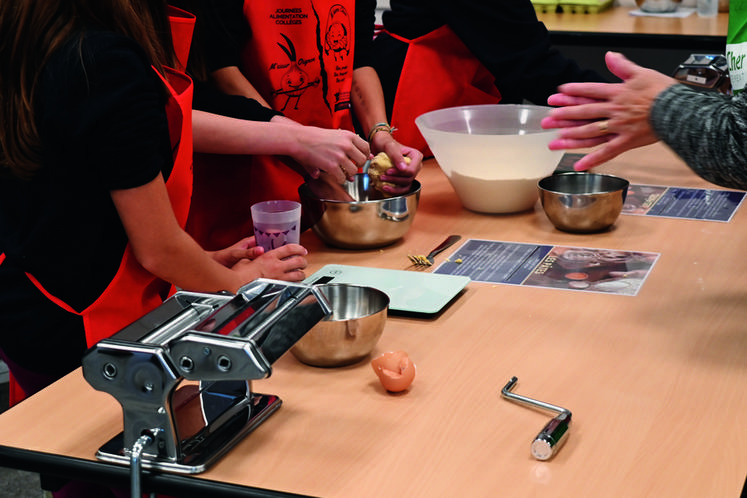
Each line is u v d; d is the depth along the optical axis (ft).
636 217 5.94
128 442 3.36
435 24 7.43
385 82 7.73
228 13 6.00
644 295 4.66
